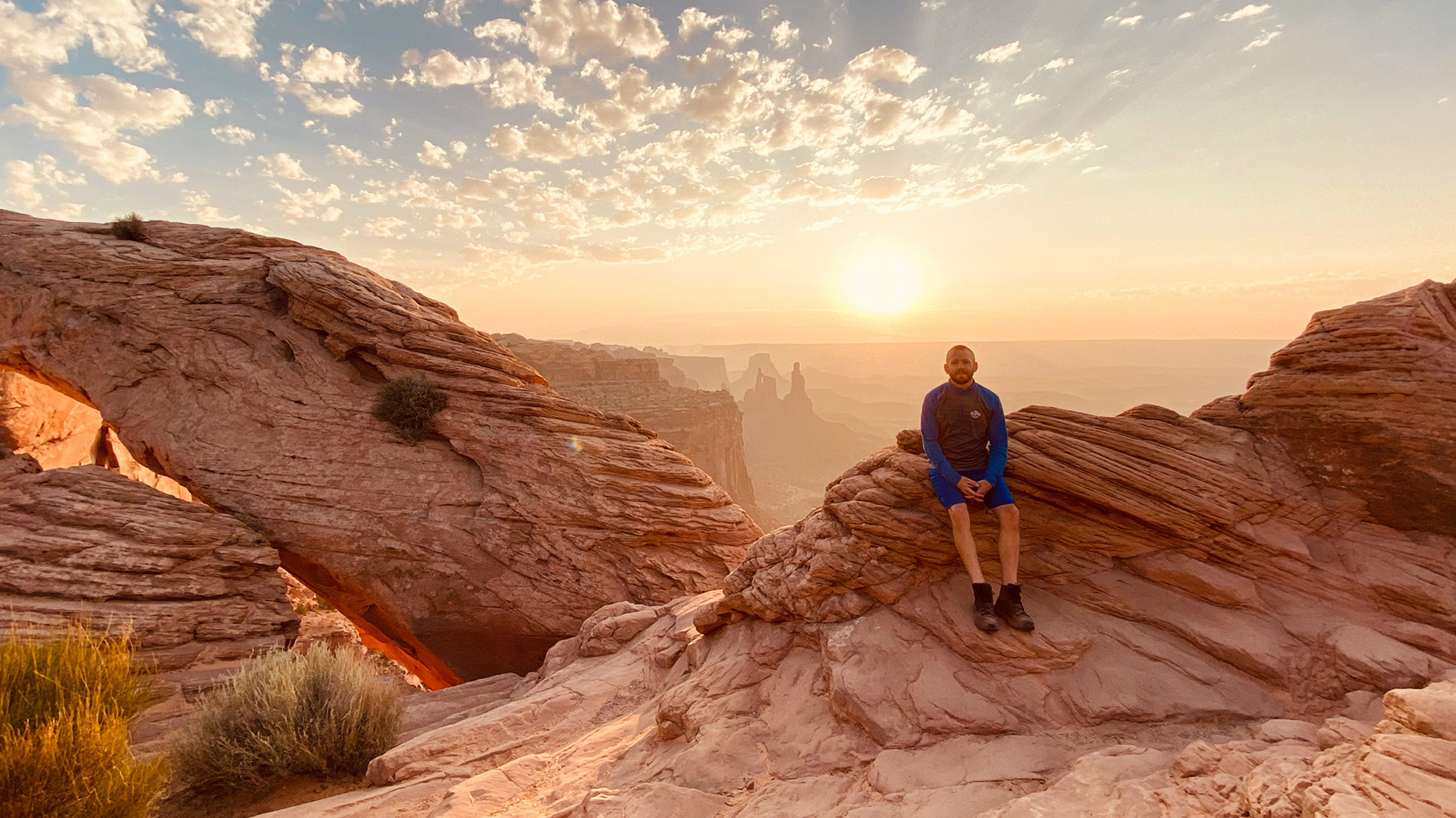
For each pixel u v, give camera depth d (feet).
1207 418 21.59
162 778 19.88
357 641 75.36
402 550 54.08
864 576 20.95
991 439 19.34
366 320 61.05
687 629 31.65
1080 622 18.97
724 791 17.10
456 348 62.49
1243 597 18.39
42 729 17.58
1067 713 16.85
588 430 61.16
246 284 65.05
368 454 57.36
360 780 27.58
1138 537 19.95
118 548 44.04
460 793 21.08
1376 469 18.66
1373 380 18.78
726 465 428.56
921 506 20.98
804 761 17.29
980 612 18.10
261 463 55.83
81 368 59.98
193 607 43.98
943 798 13.91
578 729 27.63
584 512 56.08
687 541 57.98
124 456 93.30
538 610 53.52
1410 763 9.53
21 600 39.75
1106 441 20.56
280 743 26.76
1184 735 15.66
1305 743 13.52
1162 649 17.95
